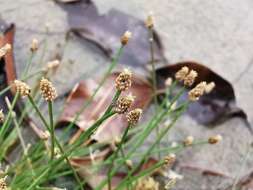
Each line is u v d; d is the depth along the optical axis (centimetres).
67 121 15
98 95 15
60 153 13
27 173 13
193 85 16
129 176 13
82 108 14
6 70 15
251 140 16
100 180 14
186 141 13
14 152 15
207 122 16
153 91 16
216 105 16
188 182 15
